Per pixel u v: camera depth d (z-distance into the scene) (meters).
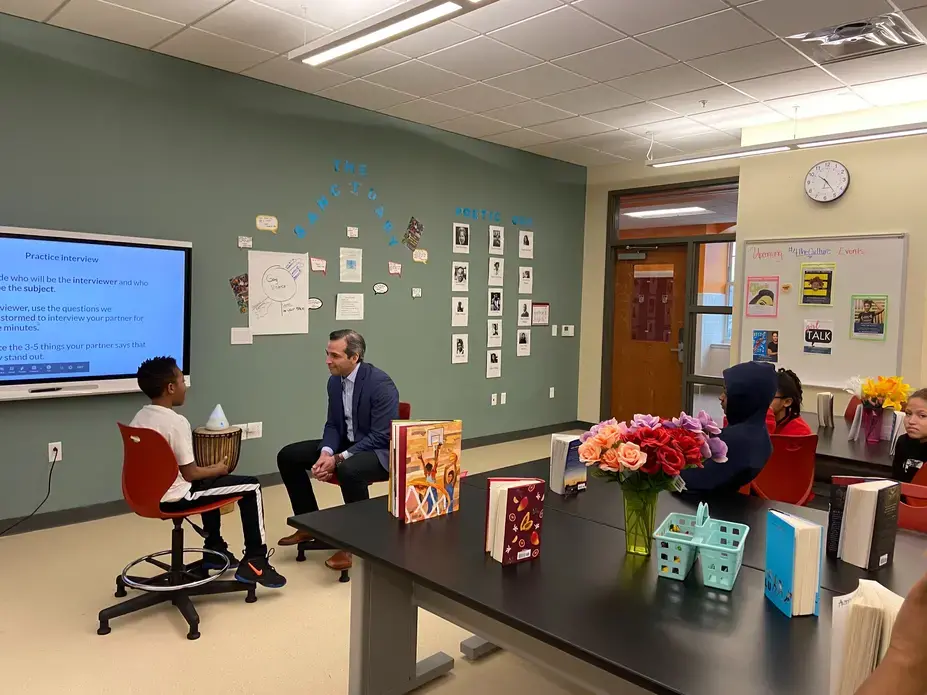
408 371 5.52
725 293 6.20
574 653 1.28
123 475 2.65
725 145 6.04
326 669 2.36
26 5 3.30
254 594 2.88
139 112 3.90
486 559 1.71
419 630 2.70
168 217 4.06
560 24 3.45
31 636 2.52
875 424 3.61
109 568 3.16
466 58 3.96
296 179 4.67
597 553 1.76
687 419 1.74
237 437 3.80
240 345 4.45
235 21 3.49
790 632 1.34
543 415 6.86
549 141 5.98
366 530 1.92
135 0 3.25
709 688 1.13
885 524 1.68
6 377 3.44
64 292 3.60
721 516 2.07
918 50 3.72
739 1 3.14
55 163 3.61
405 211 5.39
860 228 5.04
